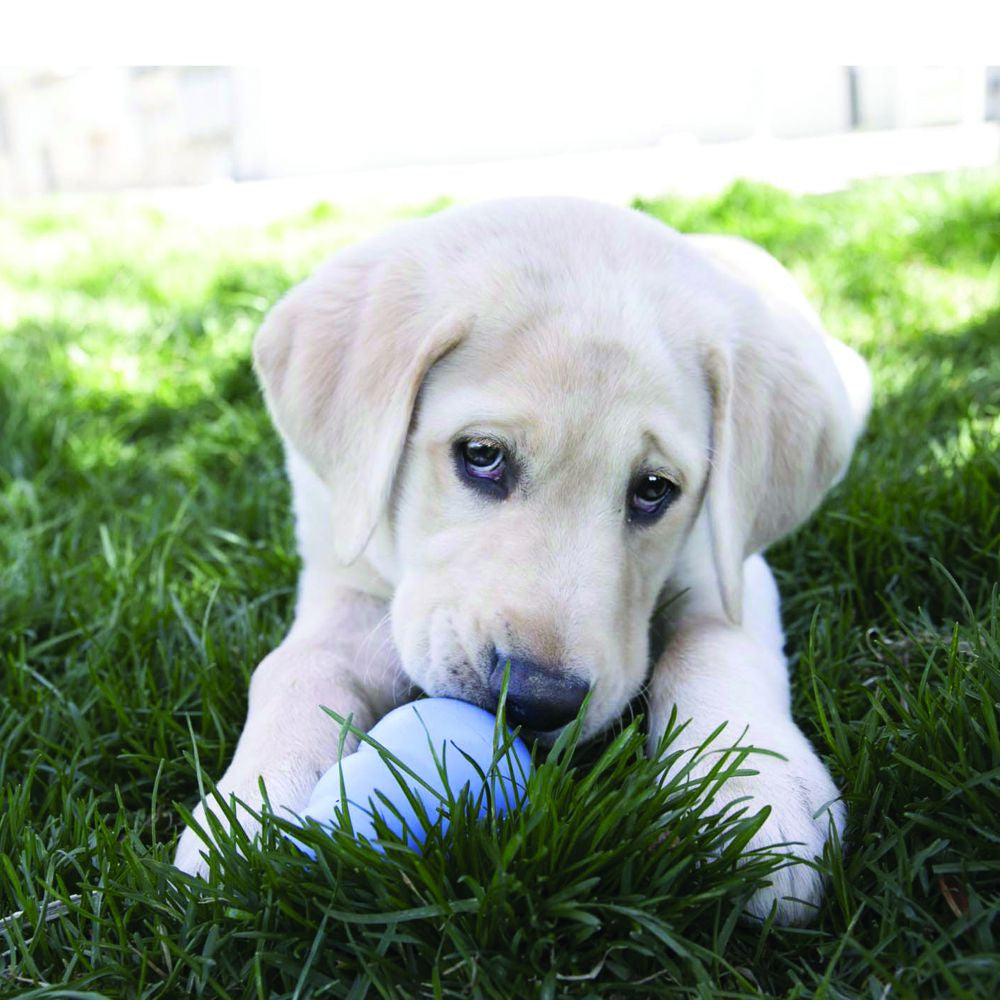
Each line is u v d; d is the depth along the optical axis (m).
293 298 0.58
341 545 0.53
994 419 0.76
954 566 0.61
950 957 0.41
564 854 0.43
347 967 0.42
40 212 2.34
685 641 0.54
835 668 0.54
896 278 1.12
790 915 0.44
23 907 0.45
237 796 0.47
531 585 0.48
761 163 2.14
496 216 0.56
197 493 0.79
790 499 0.56
